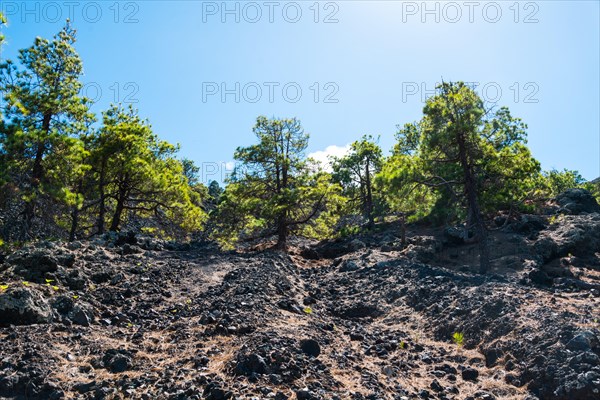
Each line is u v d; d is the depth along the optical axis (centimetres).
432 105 2498
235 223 3369
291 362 997
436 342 1405
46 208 2580
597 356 1035
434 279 1959
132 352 1104
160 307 1581
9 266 1634
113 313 1430
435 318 1548
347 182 4562
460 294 1670
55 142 2445
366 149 4544
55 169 2502
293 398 877
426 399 960
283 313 1520
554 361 1049
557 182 6006
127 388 910
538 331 1195
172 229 3694
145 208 3619
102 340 1165
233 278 1977
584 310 1384
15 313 1184
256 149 3406
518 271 2314
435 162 2609
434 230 3541
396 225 4222
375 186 2708
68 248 2202
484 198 2741
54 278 1606
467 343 1334
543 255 2625
